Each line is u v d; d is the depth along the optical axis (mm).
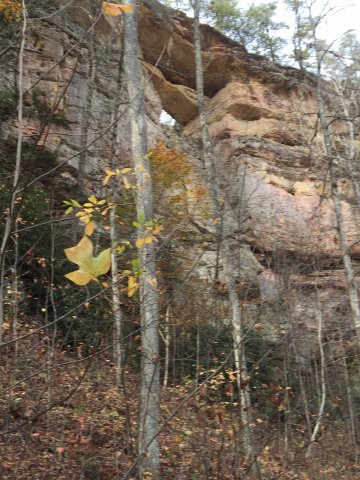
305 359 13312
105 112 17141
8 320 8836
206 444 6145
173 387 9219
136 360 8953
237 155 23094
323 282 16047
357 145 18094
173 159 14008
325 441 9484
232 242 13703
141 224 4059
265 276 13391
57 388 7453
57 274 10766
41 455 6172
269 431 7578
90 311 9695
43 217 11453
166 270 10727
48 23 16297
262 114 26297
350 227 20016
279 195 20766
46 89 15297
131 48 9203
